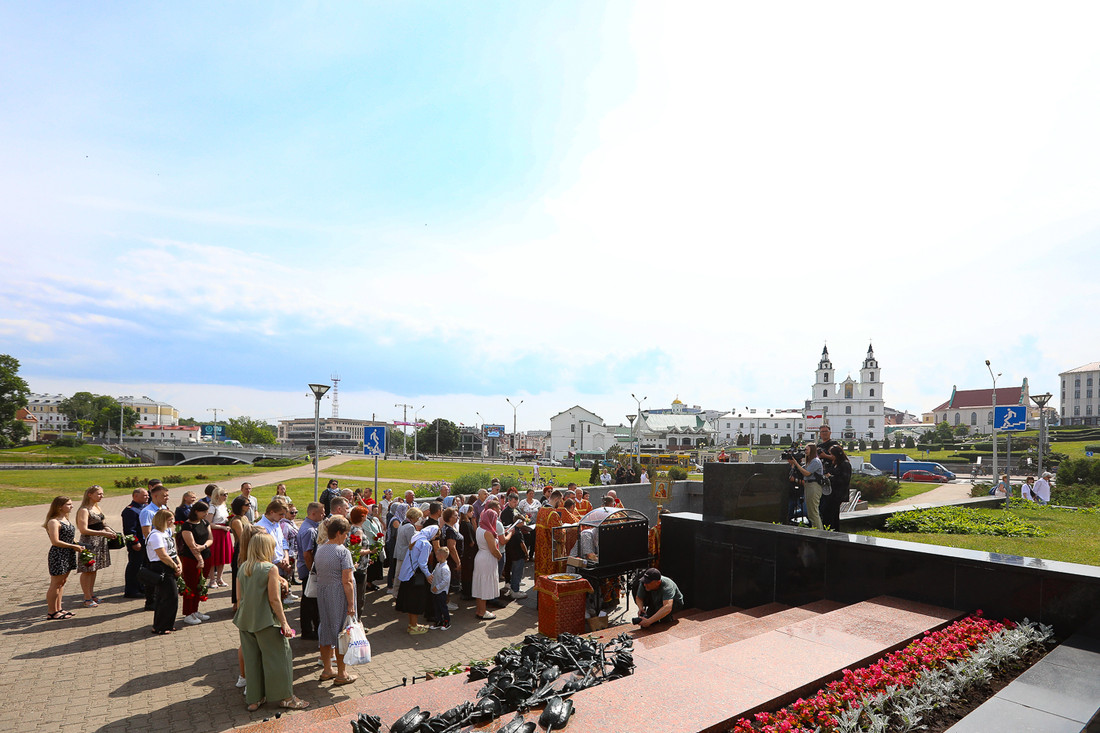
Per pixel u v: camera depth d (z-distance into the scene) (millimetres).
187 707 5965
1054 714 3541
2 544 14875
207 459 80875
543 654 4941
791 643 4875
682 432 121875
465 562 10648
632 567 9078
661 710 3664
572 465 80812
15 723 5570
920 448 91188
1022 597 5535
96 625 8469
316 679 6812
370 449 14992
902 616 5703
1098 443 72062
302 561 8555
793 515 10852
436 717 3752
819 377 122688
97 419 136875
